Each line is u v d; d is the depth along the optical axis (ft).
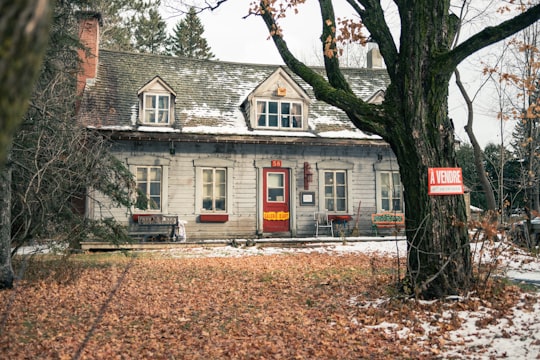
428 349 17.63
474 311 21.56
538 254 40.45
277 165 66.49
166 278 35.47
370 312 22.86
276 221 66.33
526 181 52.13
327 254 49.78
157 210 62.08
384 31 26.63
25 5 5.11
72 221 37.52
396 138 25.13
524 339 17.35
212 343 19.88
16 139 31.40
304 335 20.44
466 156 110.83
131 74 70.95
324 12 28.99
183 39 173.68
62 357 17.92
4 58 5.04
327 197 68.64
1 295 28.30
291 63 29.68
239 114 69.00
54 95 35.73
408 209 25.03
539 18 22.00
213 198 64.44
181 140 61.93
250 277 35.40
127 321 23.61
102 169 40.65
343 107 26.55
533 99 46.70
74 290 30.76
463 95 47.75
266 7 30.50
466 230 24.76
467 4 47.83
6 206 30.09
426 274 24.12
